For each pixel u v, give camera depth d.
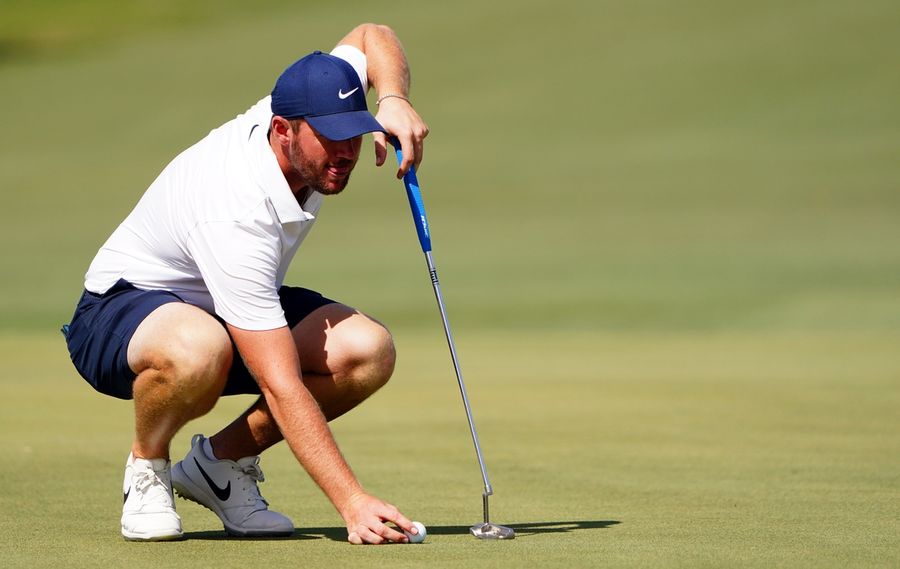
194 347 13.74
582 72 122.38
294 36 144.75
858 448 22.64
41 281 65.81
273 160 13.70
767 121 105.44
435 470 20.22
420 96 119.38
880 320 52.62
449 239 75.44
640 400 30.88
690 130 104.88
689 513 16.00
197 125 115.81
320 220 83.00
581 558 12.80
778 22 129.88
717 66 119.69
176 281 14.62
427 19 144.50
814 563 12.55
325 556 13.01
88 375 14.89
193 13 165.25
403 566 12.41
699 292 59.31
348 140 13.46
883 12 128.75
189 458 14.98
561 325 53.91
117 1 174.12
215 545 13.91
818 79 113.88
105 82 133.38
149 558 13.03
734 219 78.00
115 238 14.95
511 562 12.58
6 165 104.94
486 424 26.61
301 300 15.30
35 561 12.88
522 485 18.61
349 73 13.56
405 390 33.50
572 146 102.31
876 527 14.82
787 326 52.28
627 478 19.31
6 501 17.08
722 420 26.97
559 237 74.94
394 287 62.81
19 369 39.22
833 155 94.56
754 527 14.84
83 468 20.28
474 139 106.25
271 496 17.78
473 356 43.59
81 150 109.38
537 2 145.62
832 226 74.62
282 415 13.81
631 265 66.31
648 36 130.88
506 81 122.25
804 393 32.06
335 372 14.91
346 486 13.88
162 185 14.52
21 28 163.75
